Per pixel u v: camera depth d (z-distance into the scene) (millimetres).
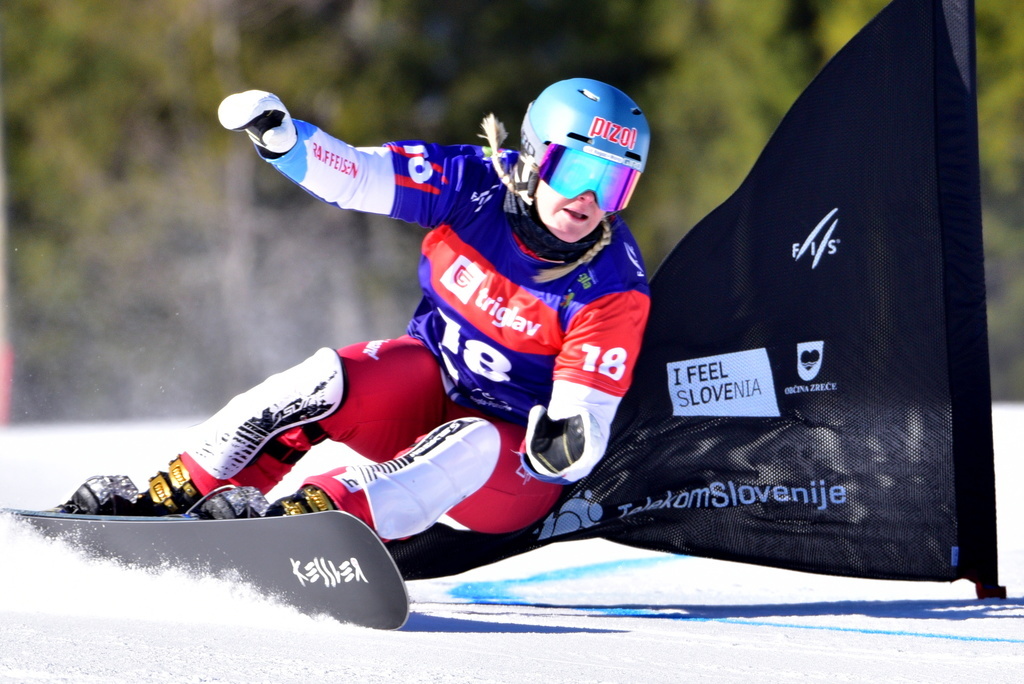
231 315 65562
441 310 11242
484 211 10844
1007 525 17500
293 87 66562
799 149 12141
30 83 68500
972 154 11555
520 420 11430
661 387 12562
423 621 9586
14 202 67875
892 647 8508
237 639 7895
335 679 6609
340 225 66812
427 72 66750
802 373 12102
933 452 11656
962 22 11555
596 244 10508
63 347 64500
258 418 10625
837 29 63344
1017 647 8547
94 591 9734
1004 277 63500
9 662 6688
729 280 12367
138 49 67875
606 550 15820
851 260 11922
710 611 11258
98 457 25453
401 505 9812
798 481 12156
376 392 11102
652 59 66625
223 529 9375
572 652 7938
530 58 66875
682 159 64812
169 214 66500
